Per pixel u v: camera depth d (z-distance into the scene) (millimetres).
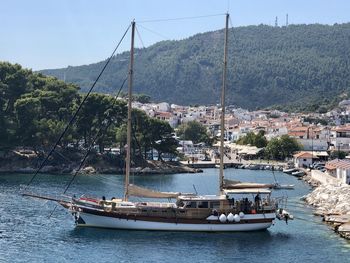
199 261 76938
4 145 199625
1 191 138375
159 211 92438
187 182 181000
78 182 165375
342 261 78000
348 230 92938
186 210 92375
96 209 92625
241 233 93250
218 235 91312
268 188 105500
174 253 80500
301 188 169250
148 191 96062
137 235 90000
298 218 106938
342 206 114000
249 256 79875
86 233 90750
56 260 75875
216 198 93500
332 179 168625
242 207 94062
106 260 76375
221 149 97938
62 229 93562
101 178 180875
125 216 92312
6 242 84750
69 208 95625
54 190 143750
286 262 77188
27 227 95062
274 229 96938
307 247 85125
